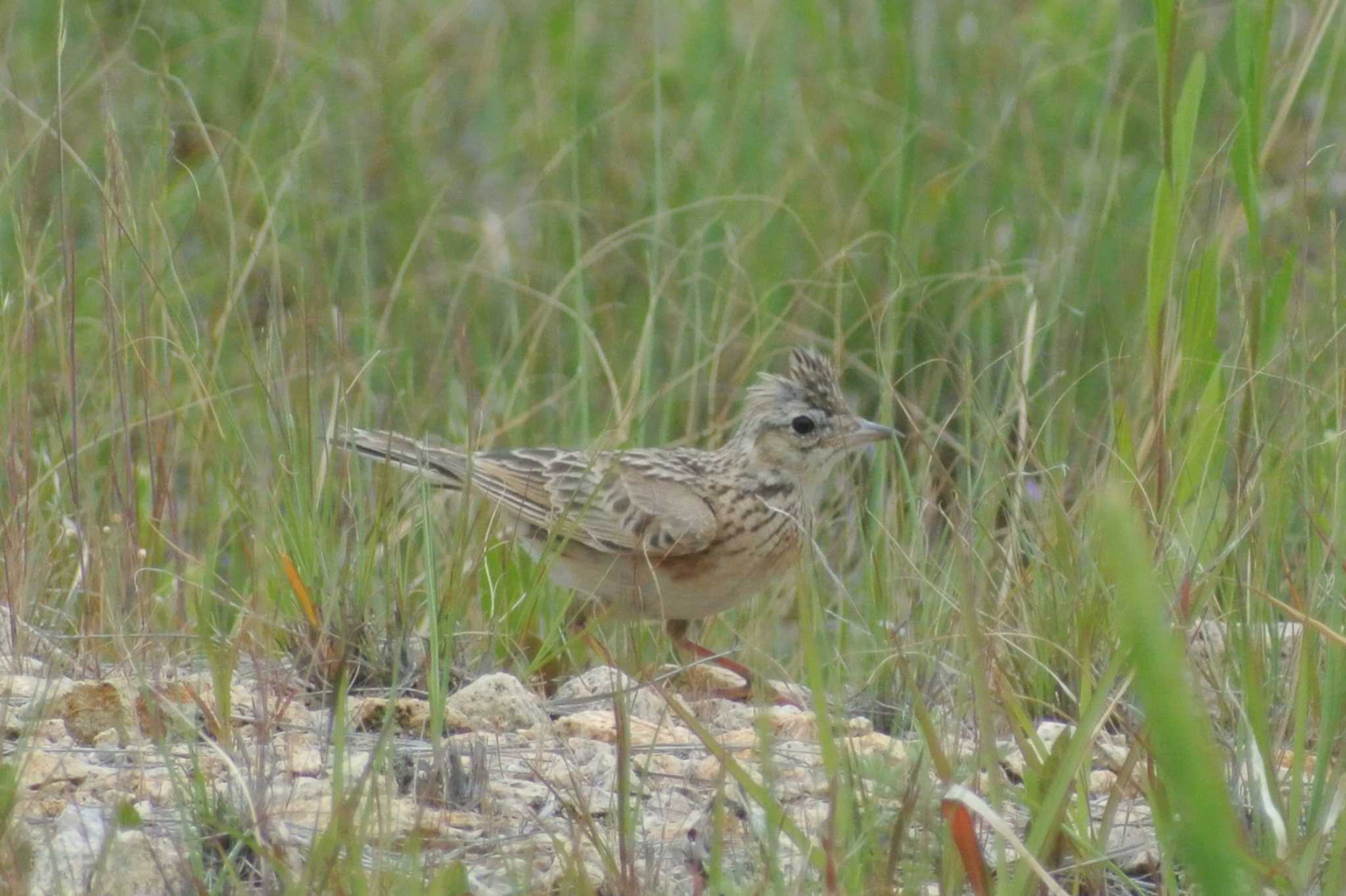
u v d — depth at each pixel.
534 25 18.36
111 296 10.91
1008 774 7.97
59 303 12.09
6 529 9.91
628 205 16.77
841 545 12.96
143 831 6.73
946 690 8.97
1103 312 13.60
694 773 7.98
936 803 6.96
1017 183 15.65
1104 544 8.85
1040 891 6.55
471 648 10.47
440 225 16.52
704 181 16.20
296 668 9.45
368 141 17.11
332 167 16.94
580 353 13.83
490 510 11.57
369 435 11.20
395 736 8.23
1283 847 6.43
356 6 18.02
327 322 13.01
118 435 11.49
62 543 10.84
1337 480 8.27
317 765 7.82
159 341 12.04
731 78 17.14
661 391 13.34
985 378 12.79
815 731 8.83
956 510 10.85
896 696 9.32
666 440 14.38
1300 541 9.18
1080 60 15.74
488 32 18.64
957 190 15.62
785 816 6.45
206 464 12.59
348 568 9.86
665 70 17.39
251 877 6.54
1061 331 13.42
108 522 10.84
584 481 11.38
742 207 15.81
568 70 17.56
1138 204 15.61
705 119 16.72
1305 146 11.48
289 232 15.40
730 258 14.27
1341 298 10.60
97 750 7.71
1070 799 6.88
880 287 15.28
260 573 10.41
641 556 11.34
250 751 7.85
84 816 6.78
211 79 16.88
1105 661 8.90
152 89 16.33
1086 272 14.22
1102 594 8.91
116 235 11.66
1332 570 7.97
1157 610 5.20
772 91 16.95
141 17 17.23
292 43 17.47
